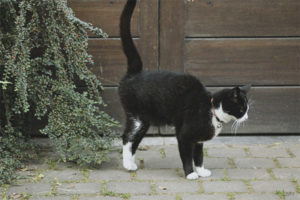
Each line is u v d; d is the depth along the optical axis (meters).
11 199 3.36
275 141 4.72
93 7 4.60
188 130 3.69
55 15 4.05
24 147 4.14
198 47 4.68
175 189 3.57
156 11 4.61
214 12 4.62
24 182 3.66
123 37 3.87
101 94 4.75
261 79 4.74
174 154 4.36
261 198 3.42
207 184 3.66
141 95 3.81
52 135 3.93
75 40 4.00
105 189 3.56
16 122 4.28
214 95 3.68
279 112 4.80
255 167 4.03
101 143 4.01
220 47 4.68
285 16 4.63
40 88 3.98
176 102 3.75
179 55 4.70
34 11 3.82
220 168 4.02
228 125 4.83
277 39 4.67
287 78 4.73
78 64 3.94
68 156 3.98
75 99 3.93
